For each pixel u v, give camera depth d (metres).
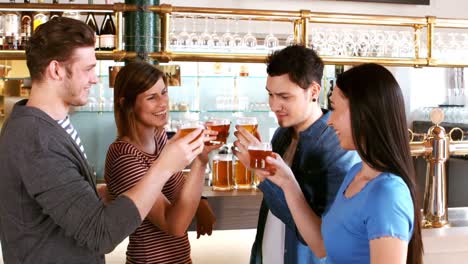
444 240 2.11
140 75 1.99
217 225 2.86
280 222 2.09
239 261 3.39
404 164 1.37
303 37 3.52
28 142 1.48
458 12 6.15
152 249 2.01
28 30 3.47
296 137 2.05
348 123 1.44
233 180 3.12
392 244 1.28
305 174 1.91
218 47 3.70
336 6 5.87
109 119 5.27
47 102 1.57
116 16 3.27
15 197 1.51
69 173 1.49
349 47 3.96
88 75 1.58
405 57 3.95
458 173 5.64
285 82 1.84
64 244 1.56
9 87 4.90
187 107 5.39
